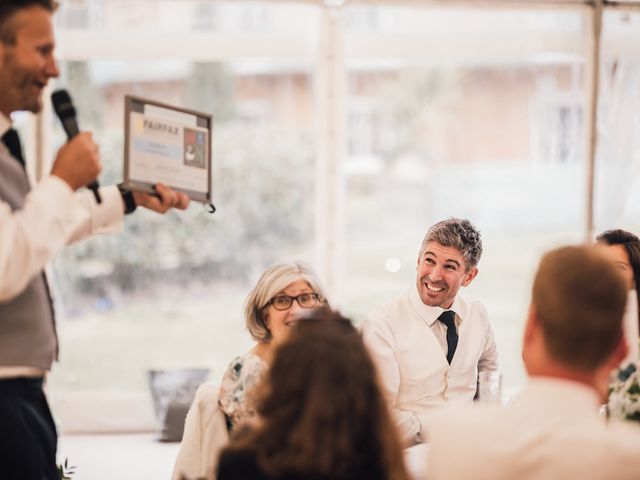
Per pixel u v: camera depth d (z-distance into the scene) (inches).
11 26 78.0
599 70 204.5
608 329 65.1
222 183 230.8
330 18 199.3
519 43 206.8
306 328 68.9
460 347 137.7
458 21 206.2
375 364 68.4
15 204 80.6
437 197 243.1
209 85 229.9
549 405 66.1
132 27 199.5
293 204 233.0
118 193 87.0
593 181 205.2
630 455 63.6
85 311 212.1
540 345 66.9
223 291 224.7
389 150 241.8
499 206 234.5
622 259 131.4
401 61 214.7
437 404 135.4
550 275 66.5
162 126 89.8
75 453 175.9
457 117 236.7
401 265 245.0
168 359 215.8
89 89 212.7
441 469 67.3
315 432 65.1
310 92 233.3
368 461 66.5
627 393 99.3
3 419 78.8
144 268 218.1
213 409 107.8
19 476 79.8
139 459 171.0
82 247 212.2
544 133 226.8
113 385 206.2
